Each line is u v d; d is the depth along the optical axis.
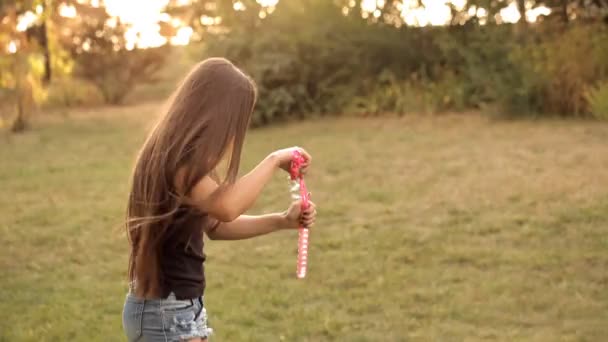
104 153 13.88
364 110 15.16
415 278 6.29
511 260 6.53
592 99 12.05
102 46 25.09
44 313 5.78
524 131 11.66
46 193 10.36
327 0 16.06
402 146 11.57
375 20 15.97
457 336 5.11
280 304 5.89
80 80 25.19
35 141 16.02
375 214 8.30
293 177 3.09
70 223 8.57
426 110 14.38
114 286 6.43
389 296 5.92
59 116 21.38
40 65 18.64
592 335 4.97
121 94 25.06
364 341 5.11
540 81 12.85
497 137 11.42
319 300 5.95
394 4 15.93
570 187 8.35
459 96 14.20
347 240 7.43
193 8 18.78
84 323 5.55
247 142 13.44
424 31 15.77
